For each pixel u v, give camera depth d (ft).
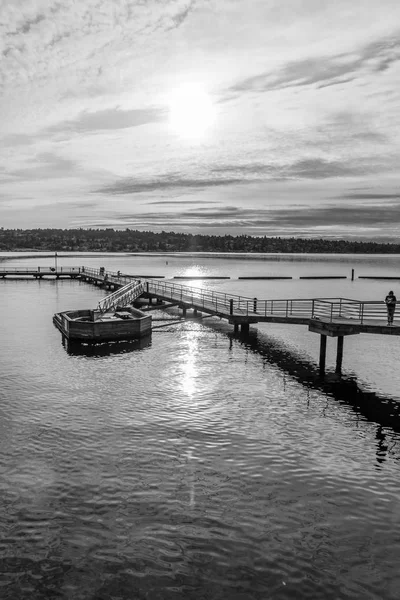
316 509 40.88
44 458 49.62
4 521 38.32
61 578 32.24
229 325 138.10
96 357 95.25
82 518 38.93
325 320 92.07
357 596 30.96
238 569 33.32
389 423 62.03
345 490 44.24
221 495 42.88
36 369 85.51
